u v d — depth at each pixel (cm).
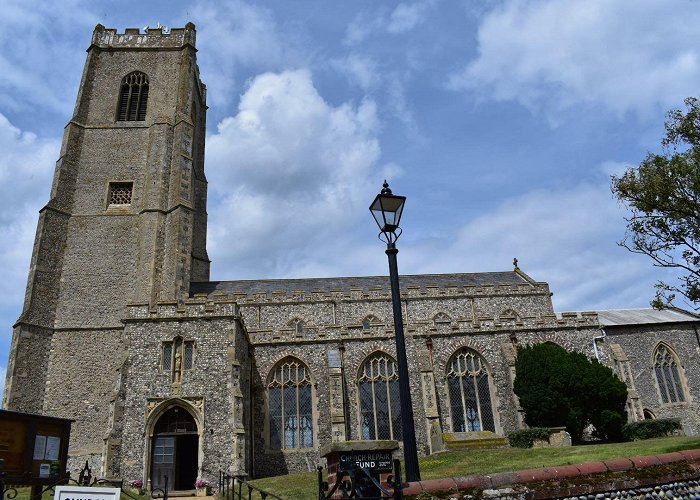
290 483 2212
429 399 3225
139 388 2703
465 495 1079
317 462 3112
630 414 3381
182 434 2664
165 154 4288
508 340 3466
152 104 4588
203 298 2923
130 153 4378
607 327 4044
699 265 1967
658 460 1266
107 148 4388
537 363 3106
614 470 1213
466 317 4156
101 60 4738
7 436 1537
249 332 3378
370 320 4078
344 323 4044
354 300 4125
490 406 3325
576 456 1994
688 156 1961
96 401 3588
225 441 2620
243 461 2592
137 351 2783
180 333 2825
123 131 4453
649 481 1210
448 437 2809
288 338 3378
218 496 2191
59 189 4116
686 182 1936
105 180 4272
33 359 3606
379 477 1040
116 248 4025
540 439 2773
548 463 1923
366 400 3284
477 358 3431
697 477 1256
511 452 2388
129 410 2658
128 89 4666
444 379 3331
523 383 3134
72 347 3712
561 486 1145
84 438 3488
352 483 938
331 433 3150
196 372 2752
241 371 2938
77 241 4028
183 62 4716
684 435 3006
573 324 3534
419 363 3316
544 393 3016
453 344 3422
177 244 3966
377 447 1068
